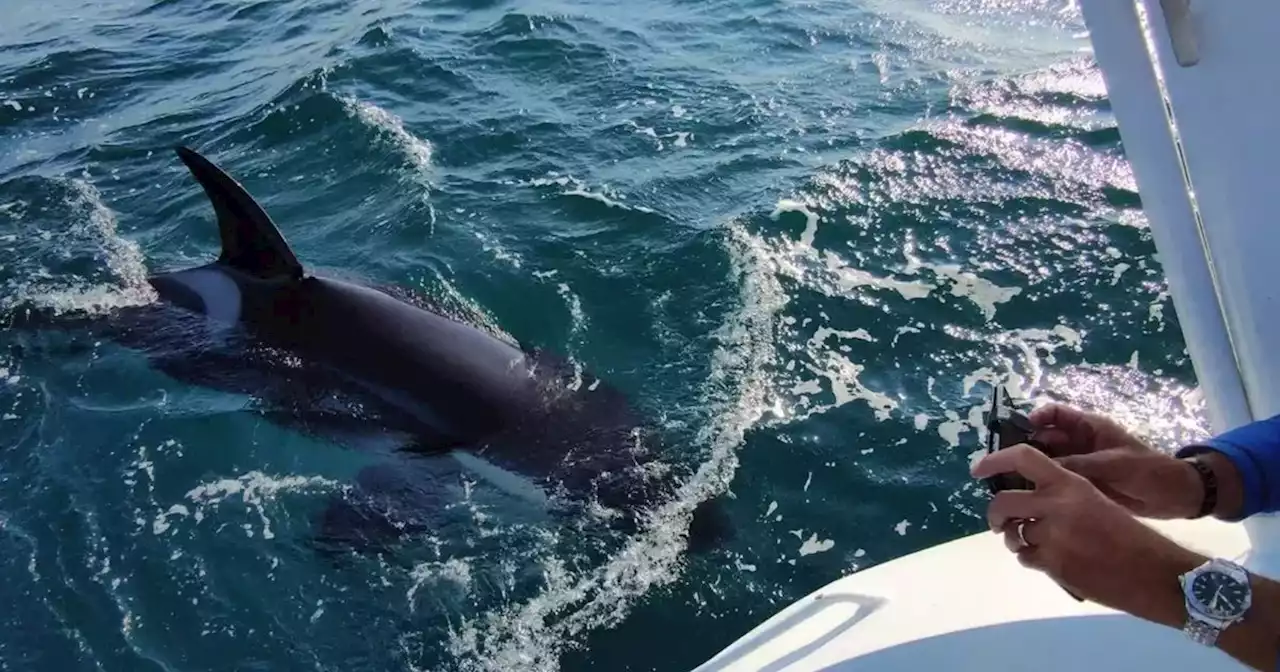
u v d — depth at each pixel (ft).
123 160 17.39
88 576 10.19
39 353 12.52
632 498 10.58
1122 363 11.59
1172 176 5.24
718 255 13.62
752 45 19.98
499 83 18.83
